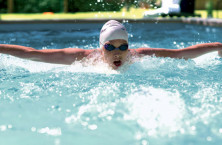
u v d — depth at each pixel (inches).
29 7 428.8
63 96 69.7
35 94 71.3
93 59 96.0
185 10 317.4
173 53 102.7
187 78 84.5
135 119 56.4
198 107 61.7
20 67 98.5
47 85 78.6
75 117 57.7
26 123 55.1
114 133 50.7
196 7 559.5
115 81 81.7
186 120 55.7
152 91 71.5
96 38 185.5
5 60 101.2
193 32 226.1
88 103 64.8
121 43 88.0
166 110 60.2
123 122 55.1
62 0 431.5
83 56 96.7
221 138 48.6
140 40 178.2
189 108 61.2
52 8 434.9
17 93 72.2
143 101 64.9
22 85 78.8
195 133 50.5
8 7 420.5
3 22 240.1
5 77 86.7
